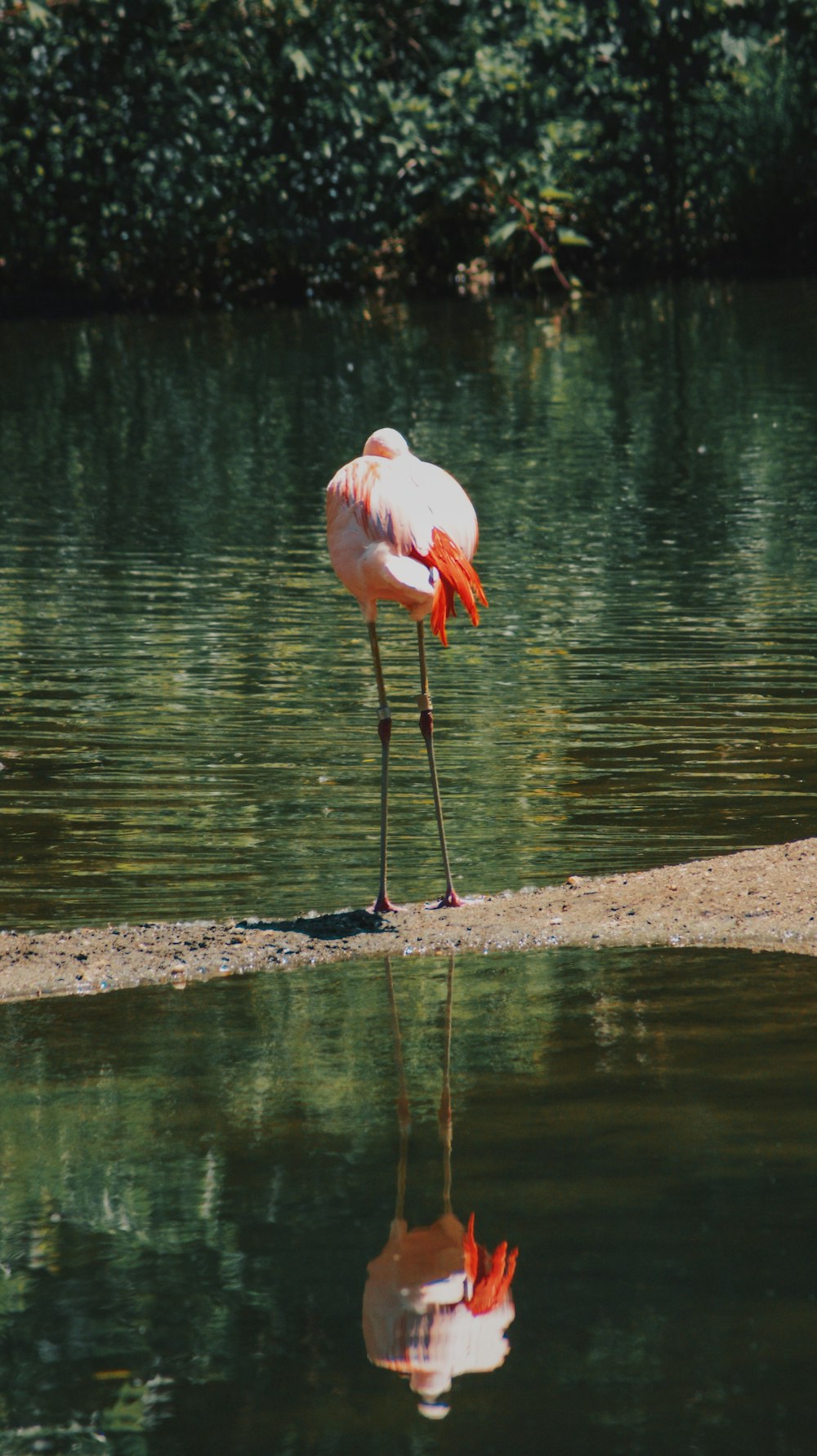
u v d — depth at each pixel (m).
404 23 43.56
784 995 7.54
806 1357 4.77
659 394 27.23
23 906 9.16
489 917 8.71
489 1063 6.86
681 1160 5.89
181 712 12.81
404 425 25.20
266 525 19.45
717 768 11.18
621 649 14.24
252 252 43.00
